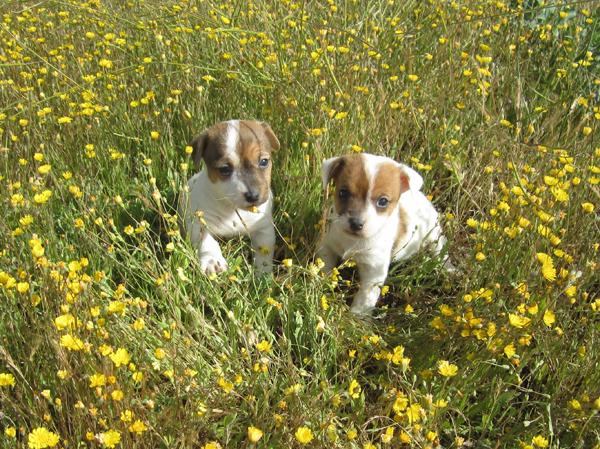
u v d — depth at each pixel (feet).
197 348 1.72
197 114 2.75
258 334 1.85
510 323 1.55
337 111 2.65
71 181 2.32
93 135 2.56
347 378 1.71
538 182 2.23
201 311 2.02
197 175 2.40
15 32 3.19
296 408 1.49
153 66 2.88
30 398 1.50
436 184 2.72
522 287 1.74
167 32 3.03
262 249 2.10
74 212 2.29
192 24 3.13
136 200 2.45
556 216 2.05
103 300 1.77
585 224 2.14
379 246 2.09
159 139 2.66
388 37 3.07
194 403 1.49
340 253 2.21
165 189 2.50
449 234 2.32
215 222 2.28
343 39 3.05
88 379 1.39
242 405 1.61
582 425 1.59
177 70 2.78
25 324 1.60
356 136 2.61
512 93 3.05
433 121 2.80
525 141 2.68
